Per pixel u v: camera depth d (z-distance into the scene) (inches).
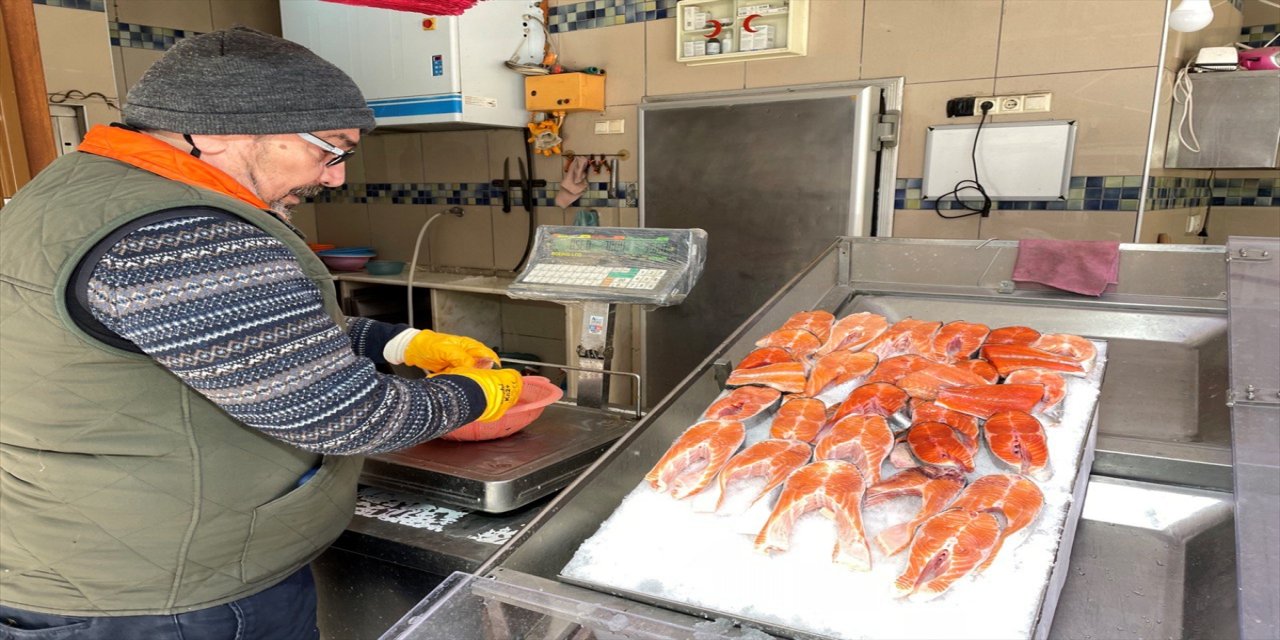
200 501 35.2
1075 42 90.7
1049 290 54.4
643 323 130.1
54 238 31.1
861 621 28.1
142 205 31.3
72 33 98.7
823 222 110.7
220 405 32.0
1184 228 113.1
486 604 29.8
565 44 131.1
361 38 125.4
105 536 34.8
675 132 120.4
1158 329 47.9
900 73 102.9
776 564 31.7
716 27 110.6
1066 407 39.6
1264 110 89.3
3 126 77.1
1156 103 87.0
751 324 53.5
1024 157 95.3
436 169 149.6
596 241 58.6
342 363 33.6
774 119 111.2
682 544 33.7
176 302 30.0
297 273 33.7
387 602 45.9
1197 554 34.0
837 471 35.9
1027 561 29.9
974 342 47.7
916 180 104.3
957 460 36.0
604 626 28.3
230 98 33.7
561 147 134.4
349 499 41.8
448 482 46.3
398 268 148.9
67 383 32.6
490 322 148.6
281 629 40.4
